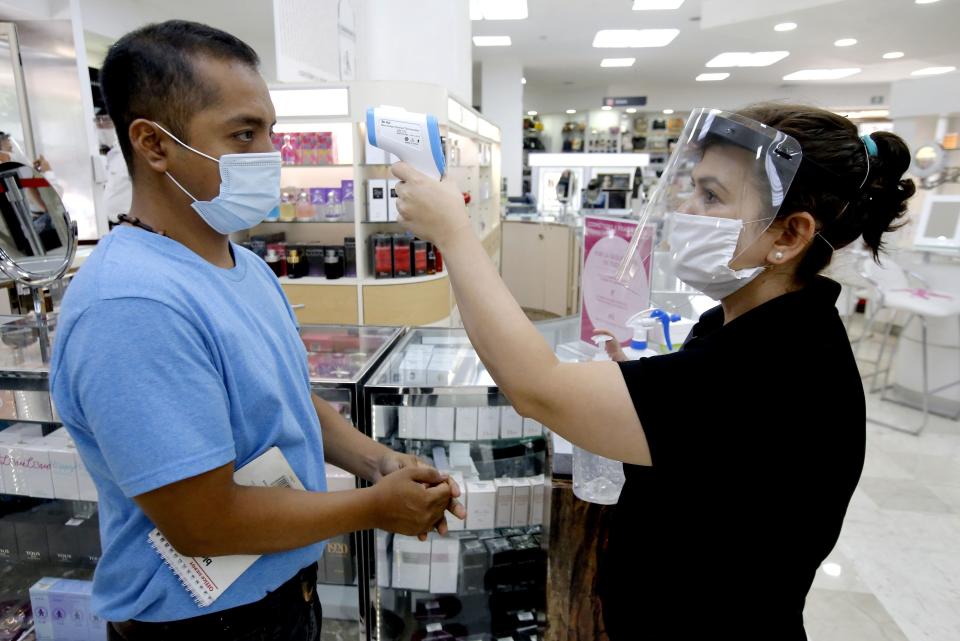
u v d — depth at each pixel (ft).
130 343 2.27
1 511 5.76
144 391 2.28
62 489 5.40
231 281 2.86
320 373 5.11
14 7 16.62
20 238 5.31
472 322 2.47
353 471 3.76
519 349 2.38
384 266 15.23
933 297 12.45
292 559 3.06
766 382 2.31
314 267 15.38
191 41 2.56
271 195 2.84
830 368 2.37
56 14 17.33
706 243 2.55
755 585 2.52
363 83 14.11
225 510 2.48
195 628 2.86
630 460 2.43
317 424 3.28
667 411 2.30
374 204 14.79
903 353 13.92
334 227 16.60
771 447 2.31
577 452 4.71
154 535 2.74
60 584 5.54
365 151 14.74
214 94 2.58
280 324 3.13
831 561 8.12
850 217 2.42
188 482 2.36
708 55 35.12
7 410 5.24
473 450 5.69
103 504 2.85
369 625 5.34
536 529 5.73
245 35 30.71
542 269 23.11
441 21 20.01
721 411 2.30
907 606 7.29
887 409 13.44
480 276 2.47
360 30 19.38
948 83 15.90
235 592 2.87
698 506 2.49
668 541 2.64
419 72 20.20
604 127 50.47
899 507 9.46
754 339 2.38
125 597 2.83
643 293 5.62
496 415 5.30
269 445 2.80
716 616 2.59
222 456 2.44
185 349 2.37
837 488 2.42
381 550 5.41
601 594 3.24
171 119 2.57
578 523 4.78
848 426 2.40
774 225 2.46
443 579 5.72
